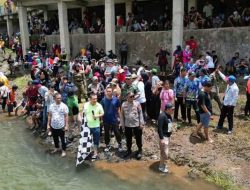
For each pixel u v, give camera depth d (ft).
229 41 53.88
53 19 86.12
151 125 37.55
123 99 34.14
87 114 31.83
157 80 37.42
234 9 63.57
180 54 51.55
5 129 44.29
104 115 32.71
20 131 43.16
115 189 26.66
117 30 70.18
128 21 67.77
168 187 26.50
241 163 28.99
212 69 49.44
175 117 38.73
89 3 79.97
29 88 44.39
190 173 28.50
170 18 70.44
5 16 113.60
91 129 31.94
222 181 26.73
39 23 93.66
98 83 38.40
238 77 50.31
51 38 81.05
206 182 27.07
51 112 33.68
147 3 73.87
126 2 74.59
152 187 26.63
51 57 70.13
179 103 37.86
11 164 32.32
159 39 61.67
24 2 79.20
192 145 32.73
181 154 31.37
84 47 73.92
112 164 31.30
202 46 56.49
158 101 36.68
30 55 75.61
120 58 67.62
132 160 31.76
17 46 87.30
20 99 59.62
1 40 100.78
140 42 64.34
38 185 27.78
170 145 33.09
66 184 27.86
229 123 34.37
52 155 34.47
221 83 49.26
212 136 34.09
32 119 43.68
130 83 34.45
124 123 31.35
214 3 64.85
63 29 71.82
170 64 60.03
